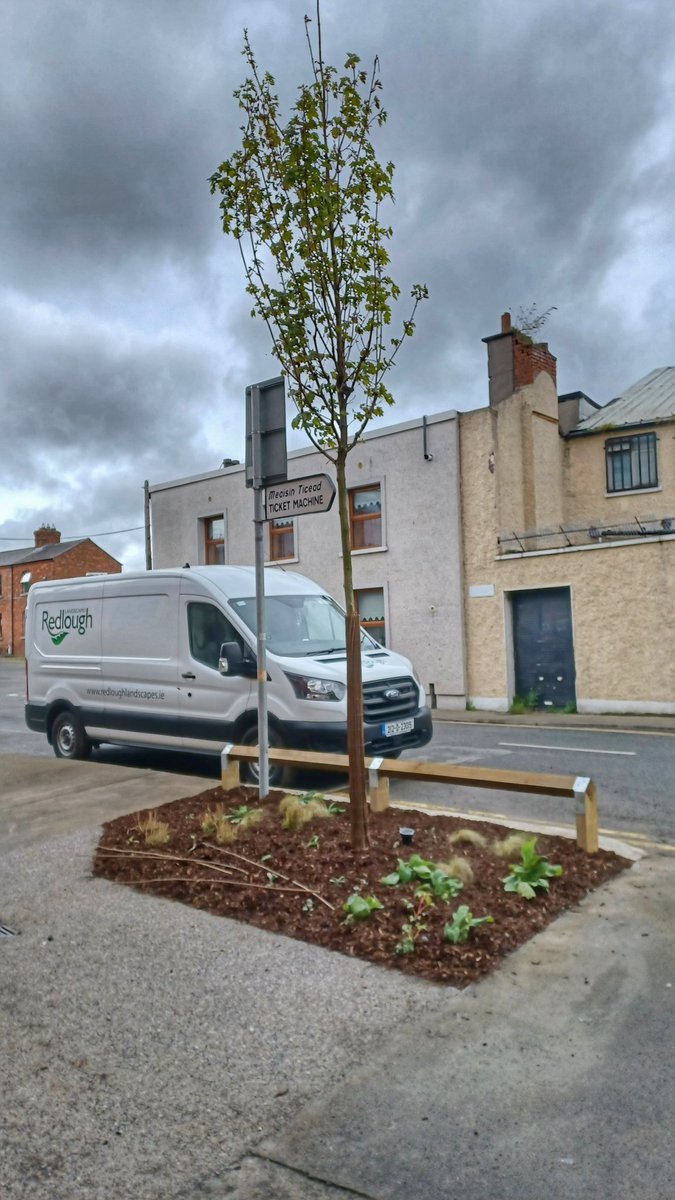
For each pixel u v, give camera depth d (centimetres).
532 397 1958
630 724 1434
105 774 888
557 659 1725
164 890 506
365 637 1000
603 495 2038
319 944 422
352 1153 268
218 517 2383
